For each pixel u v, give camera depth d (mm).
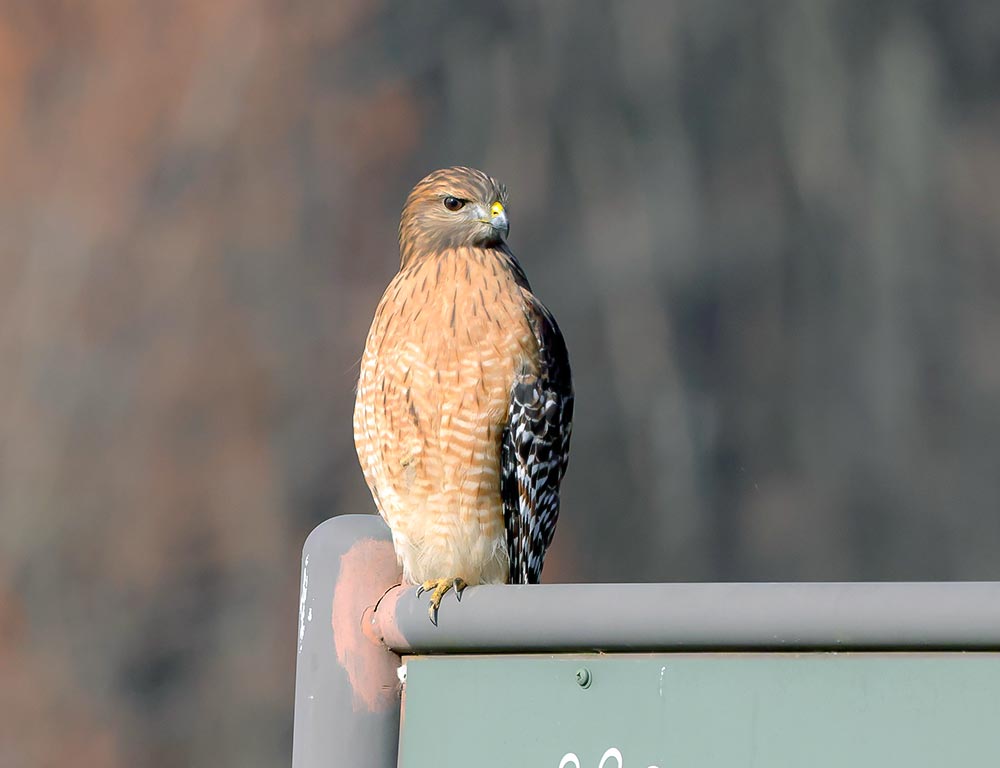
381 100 19734
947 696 2240
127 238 18984
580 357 19984
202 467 18375
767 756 2348
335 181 19406
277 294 18922
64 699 17484
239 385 18641
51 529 17906
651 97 20641
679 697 2428
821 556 19656
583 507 19531
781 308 20516
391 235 19391
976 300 20719
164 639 17891
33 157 19219
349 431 18547
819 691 2324
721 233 20547
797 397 20219
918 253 20797
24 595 17781
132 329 18719
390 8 19969
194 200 19172
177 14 19656
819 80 21062
